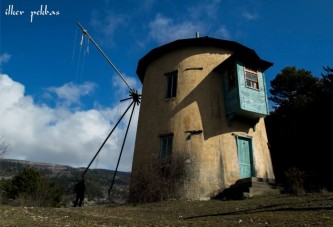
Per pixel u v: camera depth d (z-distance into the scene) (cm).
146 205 1308
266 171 1631
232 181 1505
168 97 1752
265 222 704
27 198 1819
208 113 1622
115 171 2052
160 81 1816
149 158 1628
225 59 1761
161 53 1884
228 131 1605
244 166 1579
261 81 1653
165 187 1462
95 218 887
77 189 1798
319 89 2322
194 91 1675
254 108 1562
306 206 873
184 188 1467
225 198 1336
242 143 1623
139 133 1794
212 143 1559
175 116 1652
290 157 2241
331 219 666
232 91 1608
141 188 1488
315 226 611
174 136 1606
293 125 2294
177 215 984
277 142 2342
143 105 1867
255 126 1678
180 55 1794
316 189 1366
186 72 1731
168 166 1527
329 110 2100
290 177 1390
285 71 2988
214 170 1504
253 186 1298
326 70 2297
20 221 776
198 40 1775
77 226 729
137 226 743
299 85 2939
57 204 2491
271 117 2497
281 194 1238
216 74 1730
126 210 1173
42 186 2280
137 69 2080
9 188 2491
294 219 704
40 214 950
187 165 1511
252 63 1656
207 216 895
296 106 2378
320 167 2050
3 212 925
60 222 796
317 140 2114
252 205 1017
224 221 764
